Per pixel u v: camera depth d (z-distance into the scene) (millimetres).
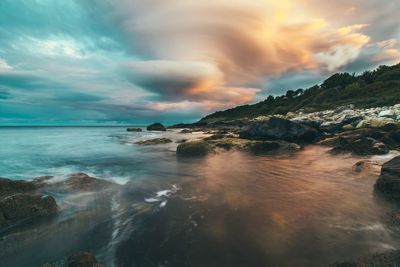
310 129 29766
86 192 11484
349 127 30344
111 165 19984
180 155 23734
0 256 6754
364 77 90625
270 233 7660
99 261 6434
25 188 11023
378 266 5773
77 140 47125
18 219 8484
